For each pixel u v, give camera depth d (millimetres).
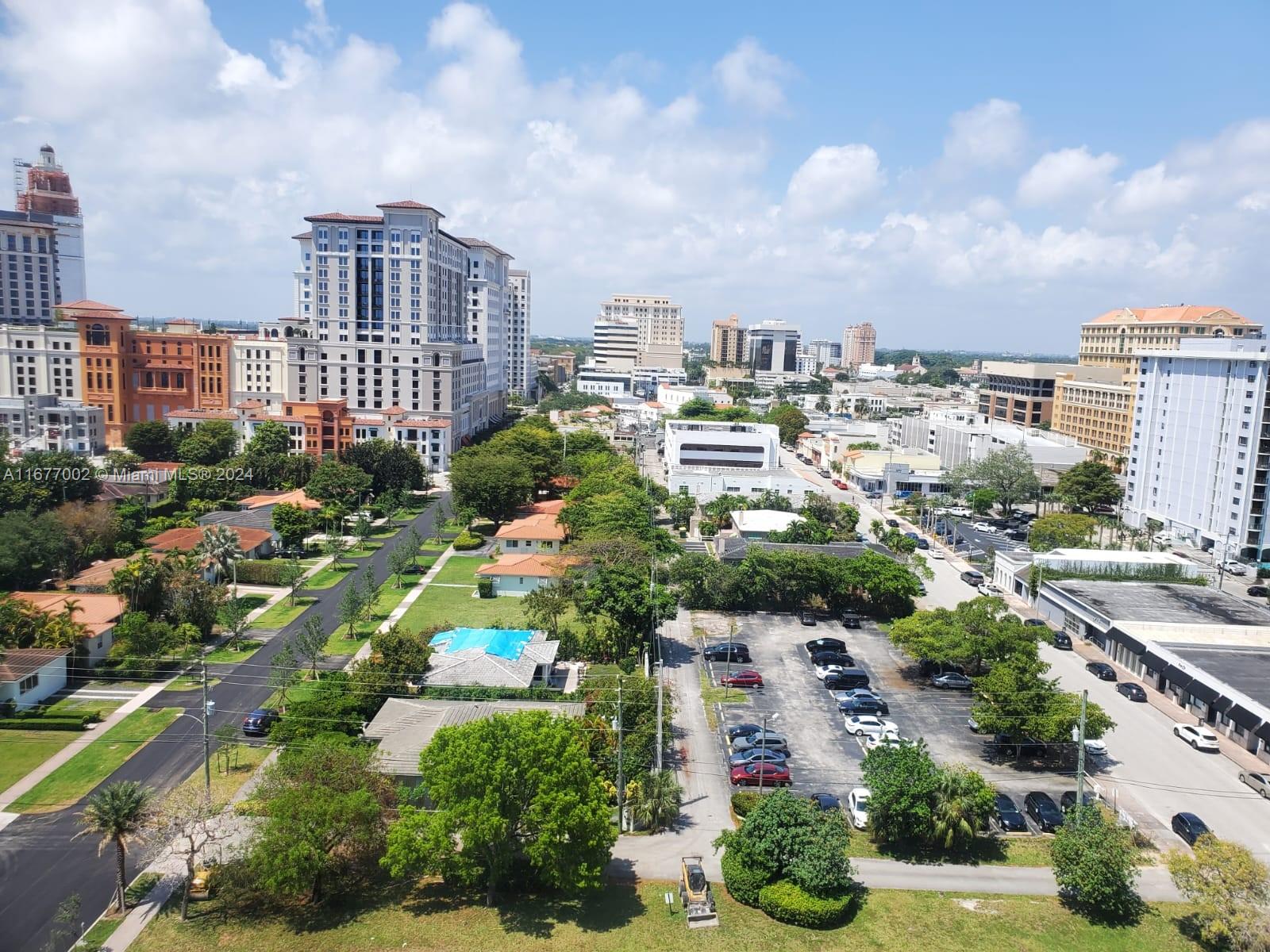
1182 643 85438
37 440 165250
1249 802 62781
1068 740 65875
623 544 106938
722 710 76438
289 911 48750
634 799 58438
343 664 82625
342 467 149750
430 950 45375
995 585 121000
